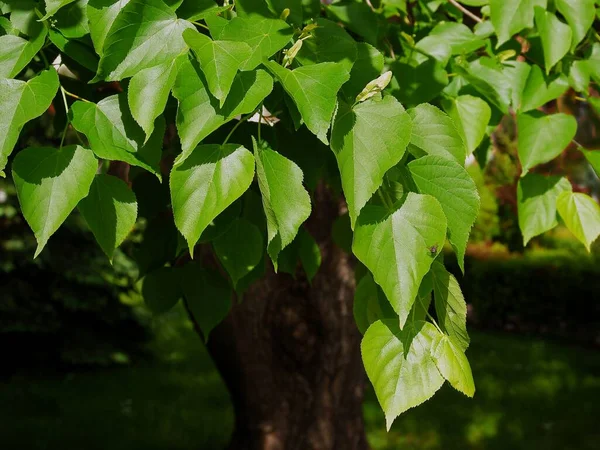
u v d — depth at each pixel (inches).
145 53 38.3
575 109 56.9
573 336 292.7
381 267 37.1
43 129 111.2
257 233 46.4
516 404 192.7
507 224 337.1
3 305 209.3
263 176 37.4
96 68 40.4
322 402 98.5
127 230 39.2
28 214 37.1
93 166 37.8
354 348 98.4
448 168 38.8
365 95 38.2
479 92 52.0
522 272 306.5
